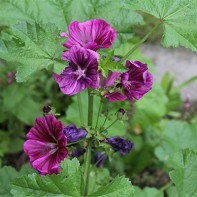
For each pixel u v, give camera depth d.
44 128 0.45
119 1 0.56
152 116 1.02
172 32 0.49
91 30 0.45
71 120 0.80
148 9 0.49
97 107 0.76
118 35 0.56
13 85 0.90
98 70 0.45
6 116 0.96
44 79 1.02
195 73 1.48
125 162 0.98
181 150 0.57
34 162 0.46
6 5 0.56
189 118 1.17
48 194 0.47
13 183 0.46
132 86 0.45
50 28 0.44
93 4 0.56
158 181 1.08
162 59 1.53
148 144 1.00
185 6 0.48
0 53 0.43
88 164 0.50
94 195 0.47
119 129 0.81
